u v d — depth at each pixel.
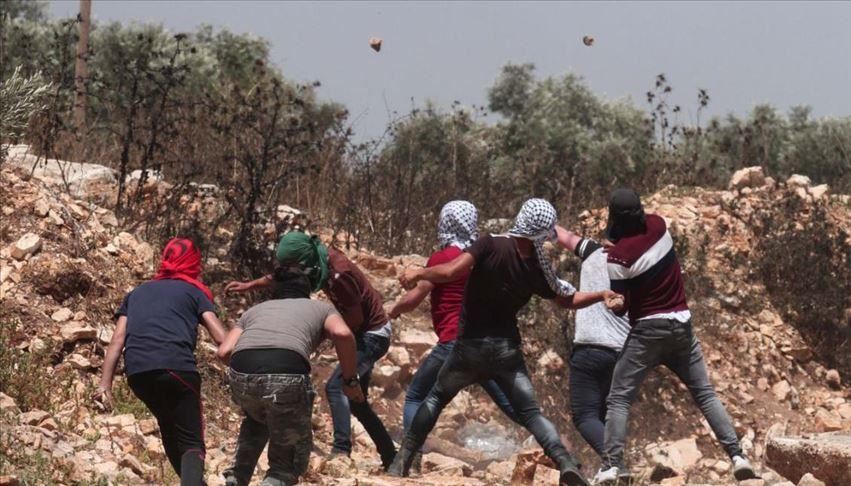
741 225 29.39
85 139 27.97
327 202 30.14
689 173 34.62
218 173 24.88
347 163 31.27
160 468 15.41
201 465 13.03
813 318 27.27
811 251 27.98
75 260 20.72
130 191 24.98
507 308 15.57
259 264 23.69
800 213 29.91
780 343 26.75
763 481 16.42
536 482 17.14
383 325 18.05
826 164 44.66
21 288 19.75
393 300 25.61
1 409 15.68
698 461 21.56
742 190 31.09
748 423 24.58
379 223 29.89
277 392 12.78
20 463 14.23
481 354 15.59
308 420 13.13
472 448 21.84
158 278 13.74
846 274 27.88
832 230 29.03
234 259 23.67
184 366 13.12
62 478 14.20
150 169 26.55
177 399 13.12
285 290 13.57
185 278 13.74
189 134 27.66
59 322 19.42
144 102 28.39
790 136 46.09
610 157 47.16
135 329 13.24
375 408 22.23
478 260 15.31
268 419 12.98
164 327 13.22
